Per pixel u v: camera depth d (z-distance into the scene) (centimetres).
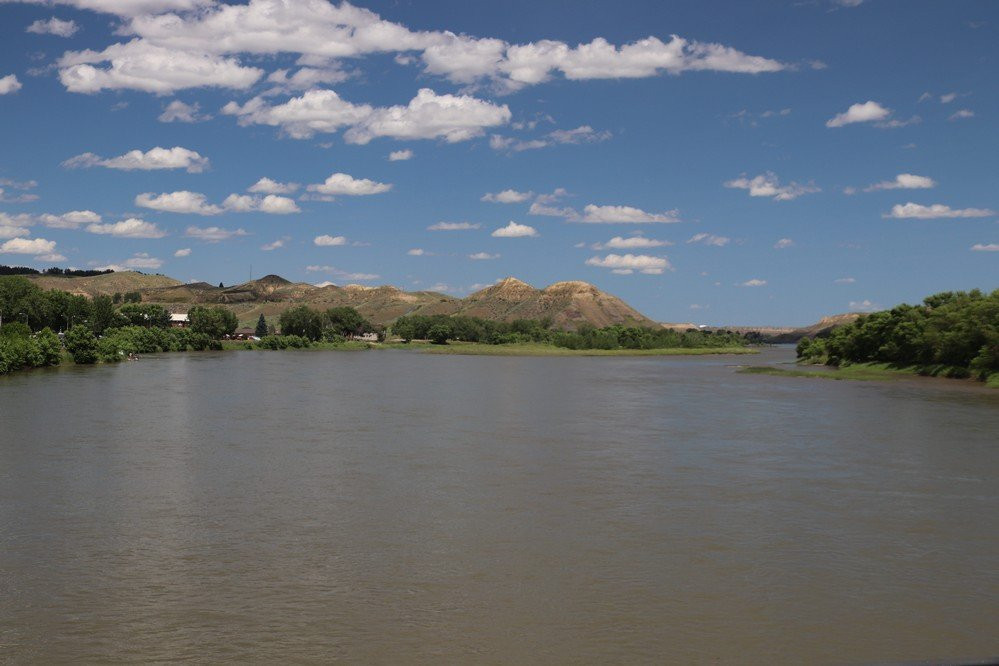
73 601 2353
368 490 3747
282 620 2223
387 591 2442
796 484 3912
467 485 3862
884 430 5800
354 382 10325
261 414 6600
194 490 3725
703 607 2331
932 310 12244
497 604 2345
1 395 7931
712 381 11100
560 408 7275
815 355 16188
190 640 2094
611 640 2109
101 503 3475
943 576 2598
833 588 2488
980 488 3841
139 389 8781
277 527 3122
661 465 4397
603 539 2973
